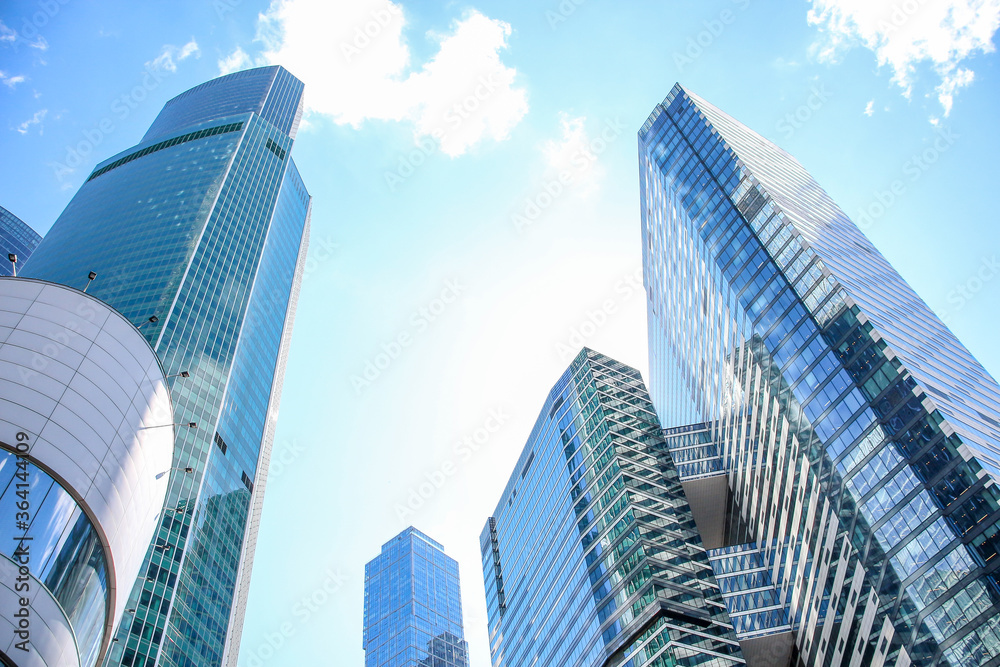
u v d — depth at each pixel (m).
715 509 138.38
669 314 168.12
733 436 130.88
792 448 106.75
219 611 108.50
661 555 117.31
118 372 39.34
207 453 116.50
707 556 120.31
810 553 100.44
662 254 168.00
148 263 140.50
